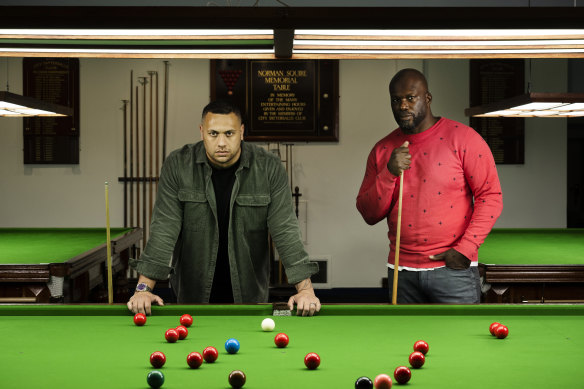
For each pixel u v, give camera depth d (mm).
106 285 3996
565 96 3285
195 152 2375
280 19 1962
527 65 6094
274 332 1790
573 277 2986
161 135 6082
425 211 2561
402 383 1313
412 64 6105
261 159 2391
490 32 2092
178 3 6000
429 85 6102
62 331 1802
